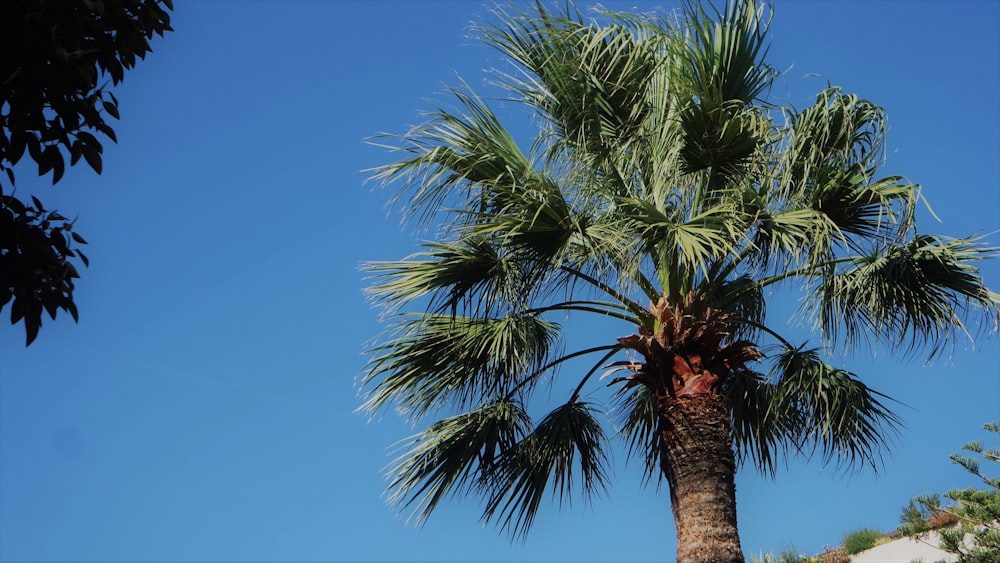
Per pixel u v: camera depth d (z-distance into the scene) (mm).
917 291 7441
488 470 7965
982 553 9953
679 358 7051
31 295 2857
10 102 2836
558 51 7555
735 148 6980
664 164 7062
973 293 7340
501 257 7250
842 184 7082
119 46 3199
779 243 6844
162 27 3357
